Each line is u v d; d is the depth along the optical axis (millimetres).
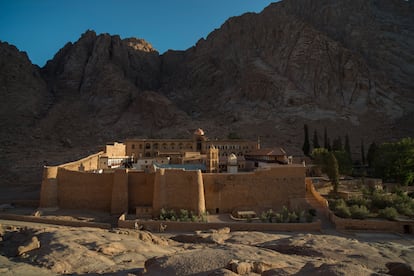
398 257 20516
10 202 47062
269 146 88375
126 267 15953
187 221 36406
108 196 43125
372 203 40875
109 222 37812
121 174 42406
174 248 22797
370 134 96875
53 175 44656
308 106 109000
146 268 14039
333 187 49281
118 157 62312
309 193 47594
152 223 35562
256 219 38375
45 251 17984
